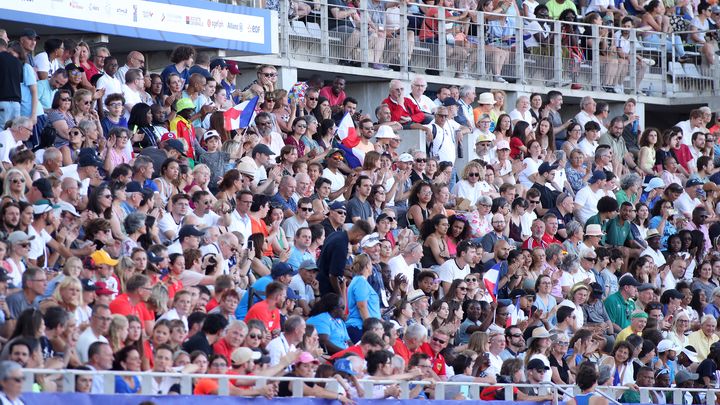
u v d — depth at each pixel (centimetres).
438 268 6219
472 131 7869
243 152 6450
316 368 4675
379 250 5762
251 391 4316
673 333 6756
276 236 5847
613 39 9556
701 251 7719
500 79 8900
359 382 4622
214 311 4878
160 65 7400
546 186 7562
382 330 5069
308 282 5412
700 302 7194
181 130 6312
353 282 5344
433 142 7581
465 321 5888
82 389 3975
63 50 6244
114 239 5038
